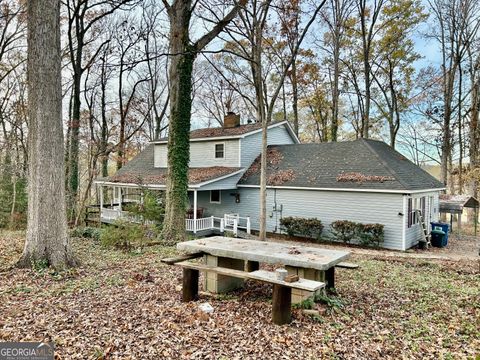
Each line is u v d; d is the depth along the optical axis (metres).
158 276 6.94
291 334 4.26
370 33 22.08
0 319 4.52
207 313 4.88
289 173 16.88
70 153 17.98
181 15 12.63
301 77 25.73
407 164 16.83
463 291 6.43
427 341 4.27
